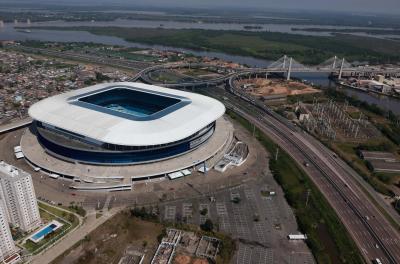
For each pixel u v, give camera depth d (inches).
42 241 6353.3
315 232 7037.4
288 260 6250.0
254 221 7249.0
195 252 6294.3
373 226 7337.6
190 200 7829.7
